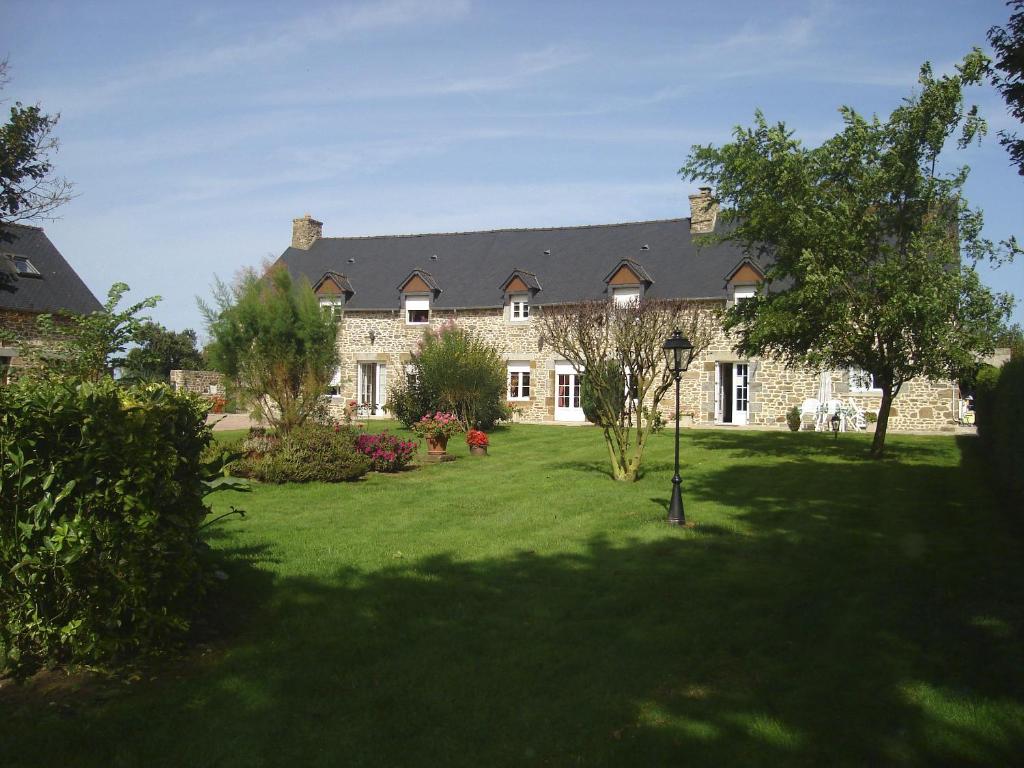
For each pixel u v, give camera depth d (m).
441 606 5.22
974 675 4.04
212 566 4.91
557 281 24.88
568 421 23.94
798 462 12.91
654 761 3.27
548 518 8.19
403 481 10.87
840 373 20.44
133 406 4.16
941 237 12.89
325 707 3.71
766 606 5.24
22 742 3.31
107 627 3.97
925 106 12.22
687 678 4.09
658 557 6.56
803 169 13.15
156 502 4.18
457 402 18.33
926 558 6.38
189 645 4.46
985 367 13.79
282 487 10.11
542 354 24.28
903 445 15.48
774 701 3.82
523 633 4.74
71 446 3.93
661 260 23.98
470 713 3.68
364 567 6.17
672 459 13.40
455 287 26.25
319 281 27.05
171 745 3.34
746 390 22.05
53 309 19.97
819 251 13.04
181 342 36.34
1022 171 5.94
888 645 4.49
